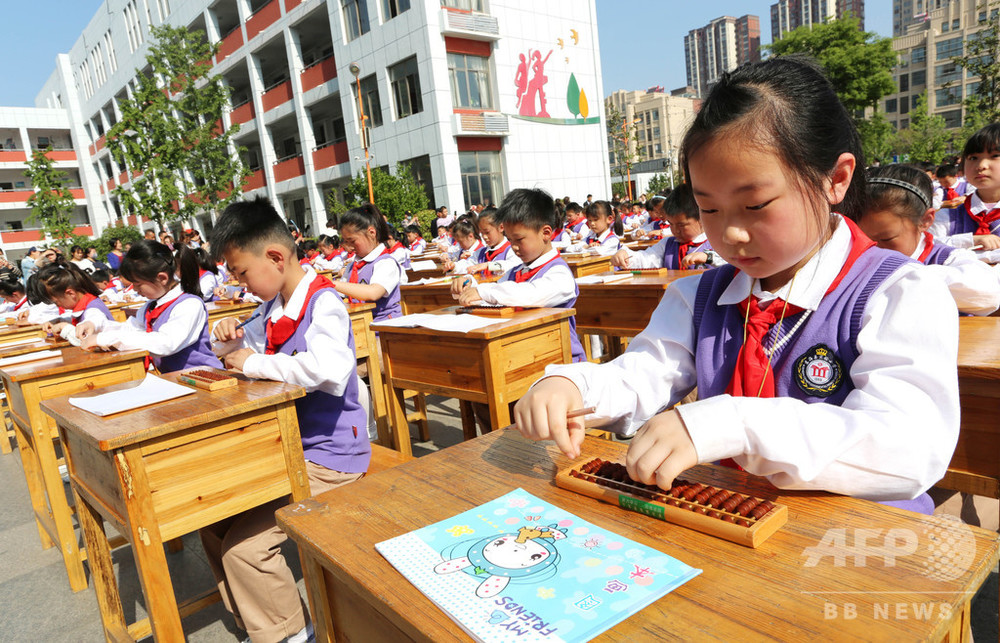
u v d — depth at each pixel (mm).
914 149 39750
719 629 604
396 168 17906
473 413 3191
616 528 822
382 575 768
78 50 36156
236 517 1977
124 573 2721
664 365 1146
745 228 830
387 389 3035
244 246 2016
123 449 1547
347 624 932
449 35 16938
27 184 38250
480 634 626
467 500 956
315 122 21547
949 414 798
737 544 749
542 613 652
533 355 2668
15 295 8258
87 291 3938
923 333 828
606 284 3504
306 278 2143
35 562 2883
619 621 631
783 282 1031
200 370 2227
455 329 2531
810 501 833
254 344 2389
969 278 1861
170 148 17250
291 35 20203
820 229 863
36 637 2271
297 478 1847
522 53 18641
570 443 927
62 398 2062
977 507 1656
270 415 1796
